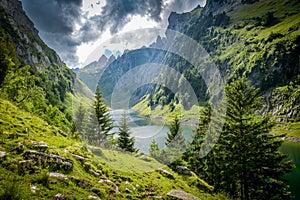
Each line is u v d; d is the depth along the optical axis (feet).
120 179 38.47
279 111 409.90
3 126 43.19
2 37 187.11
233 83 85.92
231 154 81.15
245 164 78.79
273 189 77.56
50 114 130.21
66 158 35.19
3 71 116.98
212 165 93.61
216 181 87.20
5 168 27.96
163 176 50.16
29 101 135.03
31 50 493.36
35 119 58.18
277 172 78.79
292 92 426.10
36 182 27.07
